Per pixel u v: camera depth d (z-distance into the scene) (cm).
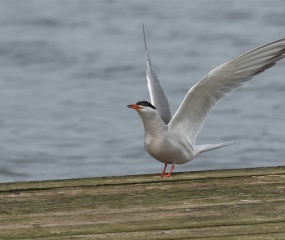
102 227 627
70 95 2111
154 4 3422
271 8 3130
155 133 789
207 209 672
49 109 1975
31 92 2155
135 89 2153
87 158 1612
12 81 2297
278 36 2684
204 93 781
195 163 1527
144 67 2361
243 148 1622
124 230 620
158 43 2686
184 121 799
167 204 691
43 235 610
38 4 3462
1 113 1952
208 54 2489
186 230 618
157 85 872
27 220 649
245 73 772
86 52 2575
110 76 2300
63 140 1736
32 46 2641
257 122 1817
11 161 1597
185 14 3184
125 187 757
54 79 2298
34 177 1481
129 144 1686
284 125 1786
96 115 1917
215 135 1731
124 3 3481
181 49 2578
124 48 2625
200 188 745
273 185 748
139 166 1538
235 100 1992
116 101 2033
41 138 1758
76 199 713
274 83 2084
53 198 719
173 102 1944
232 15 3078
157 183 771
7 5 3459
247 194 718
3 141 1738
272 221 636
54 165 1571
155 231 616
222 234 607
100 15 3222
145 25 3003
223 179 780
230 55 2459
